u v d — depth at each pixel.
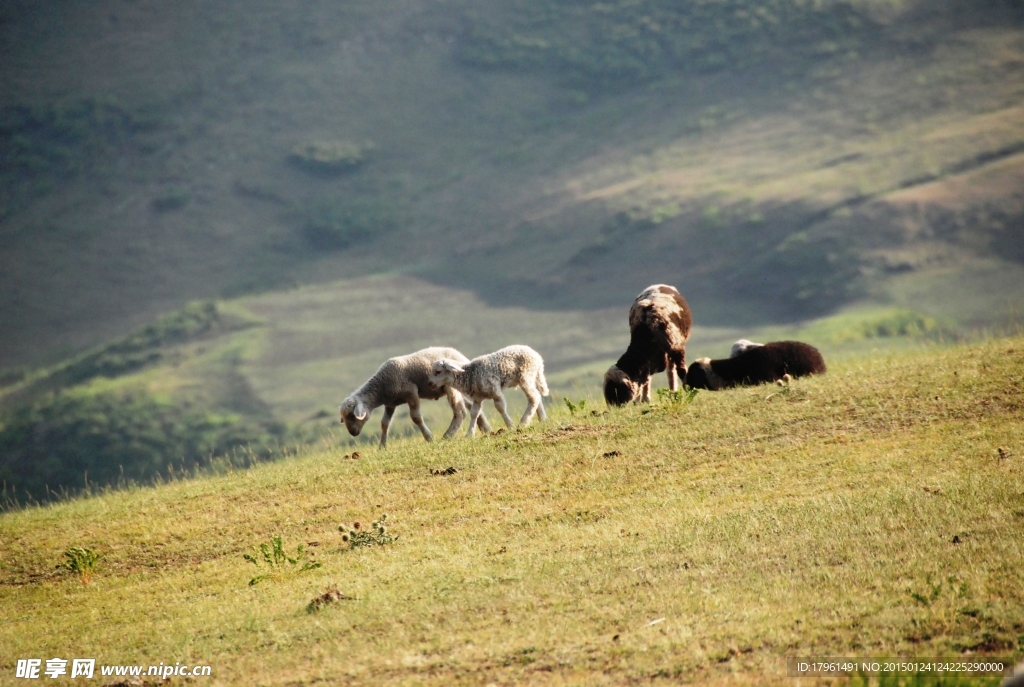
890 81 156.50
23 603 12.22
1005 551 9.31
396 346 109.75
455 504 13.26
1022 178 104.38
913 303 86.81
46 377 121.12
